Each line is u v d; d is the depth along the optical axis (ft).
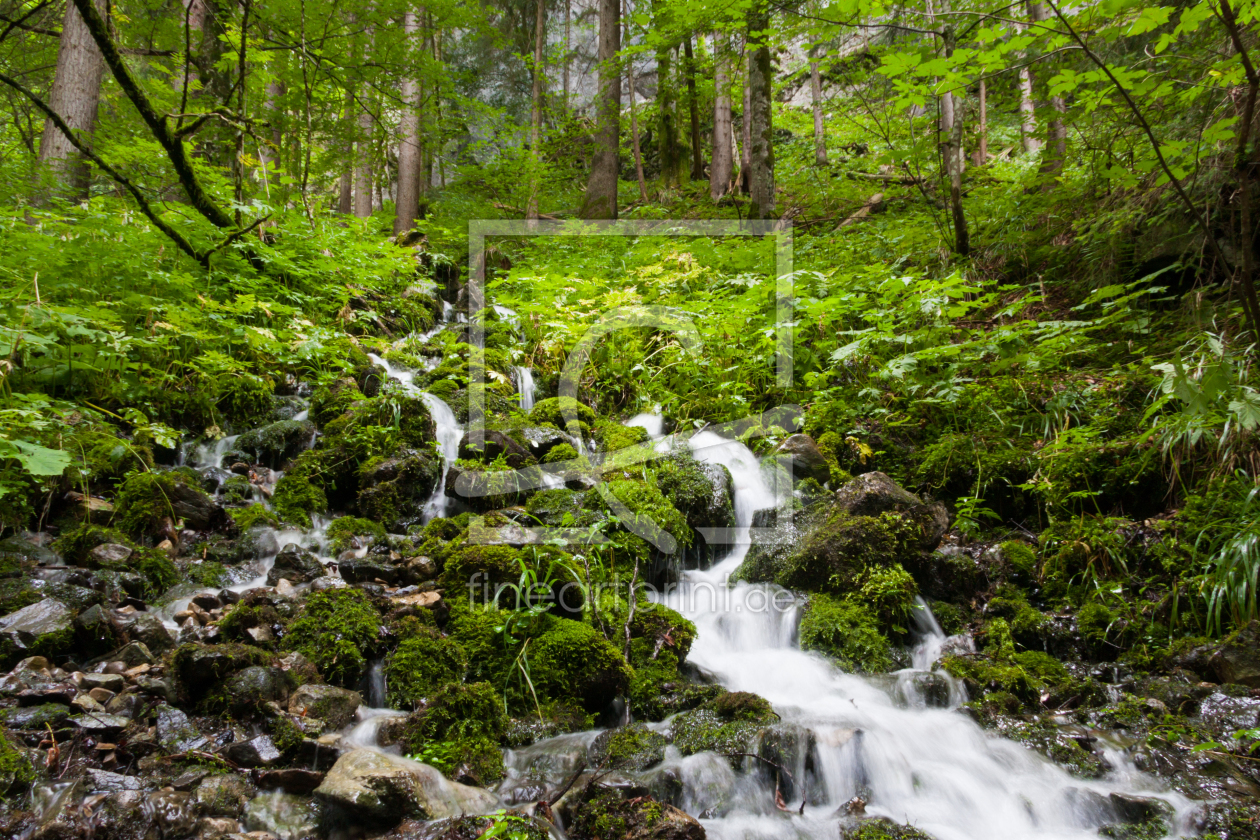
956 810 8.21
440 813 7.10
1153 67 17.02
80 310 13.64
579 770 8.24
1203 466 13.14
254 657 8.76
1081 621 11.75
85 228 16.76
